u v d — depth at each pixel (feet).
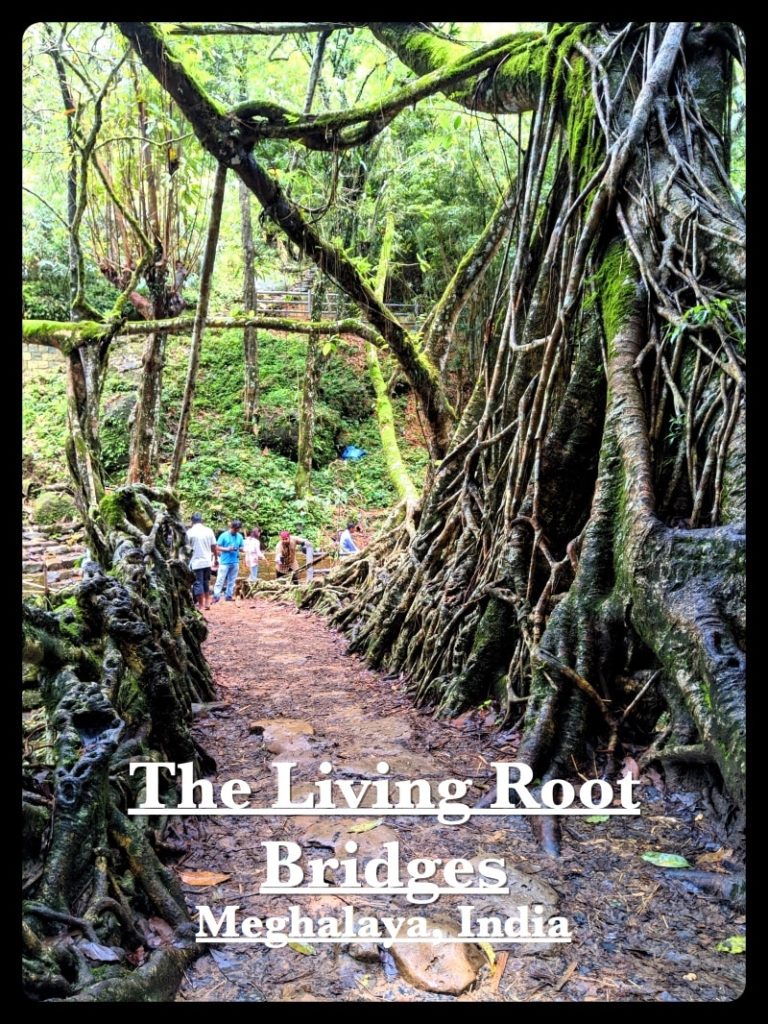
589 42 15.28
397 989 6.75
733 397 11.21
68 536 33.99
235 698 16.90
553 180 16.38
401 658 19.03
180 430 23.08
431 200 34.47
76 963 5.99
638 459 11.91
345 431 56.59
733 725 8.61
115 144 22.34
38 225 45.52
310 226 20.27
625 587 11.44
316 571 41.16
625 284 13.39
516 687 13.69
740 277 11.75
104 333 17.11
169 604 13.97
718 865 8.78
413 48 20.75
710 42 14.64
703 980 6.82
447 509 19.81
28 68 20.75
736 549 9.89
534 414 14.97
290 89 29.27
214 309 54.49
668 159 13.80
